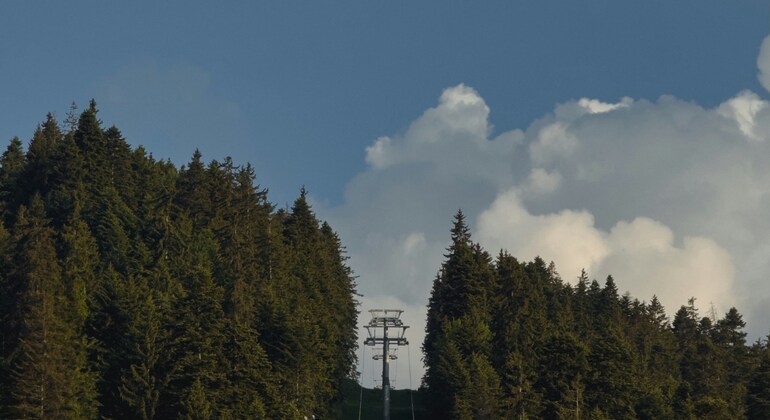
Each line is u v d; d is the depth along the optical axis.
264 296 143.62
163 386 118.25
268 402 129.38
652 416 148.38
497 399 143.25
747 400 157.00
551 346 147.25
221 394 122.75
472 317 166.38
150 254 151.75
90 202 164.38
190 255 150.62
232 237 156.38
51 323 113.62
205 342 121.75
